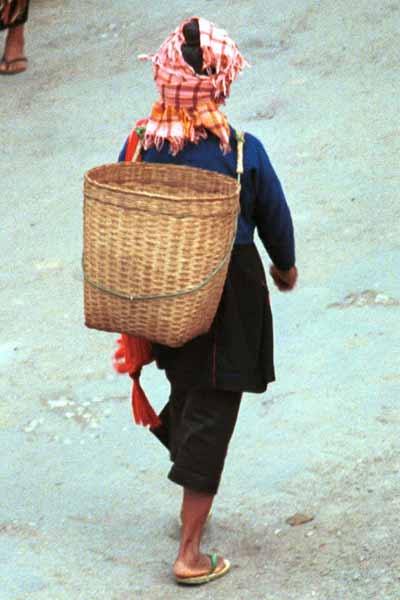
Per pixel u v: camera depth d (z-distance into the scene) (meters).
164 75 8.19
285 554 9.06
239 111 19.47
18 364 13.30
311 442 10.84
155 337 8.05
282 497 10.01
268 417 11.45
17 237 16.70
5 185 18.47
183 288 7.75
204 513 8.80
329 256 14.73
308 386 11.91
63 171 18.66
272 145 18.16
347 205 16.08
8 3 22.19
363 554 8.79
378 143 17.75
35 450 11.46
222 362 8.47
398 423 10.91
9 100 21.75
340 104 19.20
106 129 19.97
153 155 8.46
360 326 12.96
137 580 8.95
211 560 8.87
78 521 10.07
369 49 20.97
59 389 12.66
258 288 8.53
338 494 9.89
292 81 20.30
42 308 14.62
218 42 8.16
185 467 8.65
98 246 7.82
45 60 23.27
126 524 9.98
